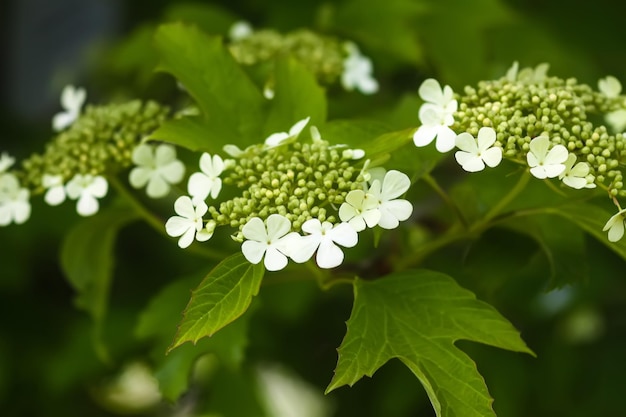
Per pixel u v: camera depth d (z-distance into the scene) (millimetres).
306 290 739
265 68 635
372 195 518
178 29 592
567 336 819
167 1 992
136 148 583
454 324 538
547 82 568
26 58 1188
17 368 865
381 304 543
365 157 542
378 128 565
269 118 586
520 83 554
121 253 918
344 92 690
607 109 571
